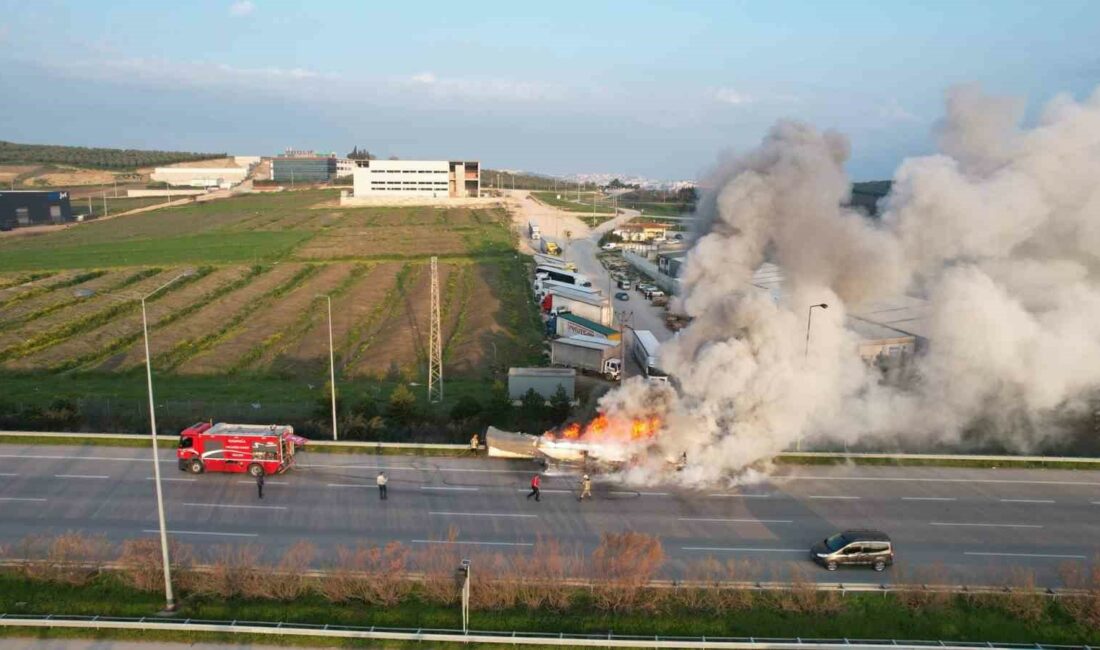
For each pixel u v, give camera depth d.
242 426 43.75
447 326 83.12
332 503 39.31
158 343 72.81
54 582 30.77
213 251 128.50
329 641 27.70
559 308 80.38
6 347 69.25
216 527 36.47
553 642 27.52
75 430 48.94
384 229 163.12
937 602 29.98
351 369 66.38
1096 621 28.80
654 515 38.53
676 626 28.72
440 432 49.53
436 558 33.06
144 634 27.92
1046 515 39.09
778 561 34.00
